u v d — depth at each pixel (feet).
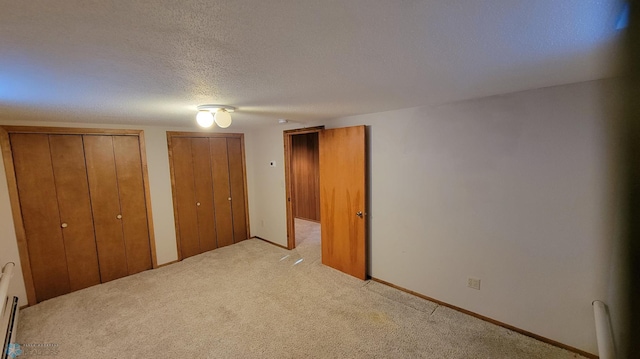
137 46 3.56
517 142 7.41
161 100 6.98
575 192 6.74
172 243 13.82
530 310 7.67
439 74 5.31
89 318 9.16
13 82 4.98
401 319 8.71
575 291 6.97
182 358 7.32
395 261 10.57
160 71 4.61
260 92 6.39
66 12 2.64
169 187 13.62
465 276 8.79
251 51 3.86
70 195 10.96
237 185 16.47
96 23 2.90
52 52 3.67
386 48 3.89
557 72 5.39
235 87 5.85
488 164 7.97
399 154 9.93
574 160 6.67
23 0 2.37
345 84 5.86
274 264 13.28
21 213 9.95
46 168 10.41
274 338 8.00
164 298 10.34
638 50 1.97
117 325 8.74
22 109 7.60
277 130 15.01
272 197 15.96
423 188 9.45
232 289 10.91
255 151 16.65
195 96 6.61
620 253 2.16
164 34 3.23
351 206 11.46
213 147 15.28
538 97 6.98
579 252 6.82
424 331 8.12
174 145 13.73
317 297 10.16
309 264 13.20
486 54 4.23
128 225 12.42
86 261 11.39
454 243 8.91
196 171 14.62
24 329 8.62
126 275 12.42
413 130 9.46
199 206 14.82
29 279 10.08
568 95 6.57
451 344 7.56
